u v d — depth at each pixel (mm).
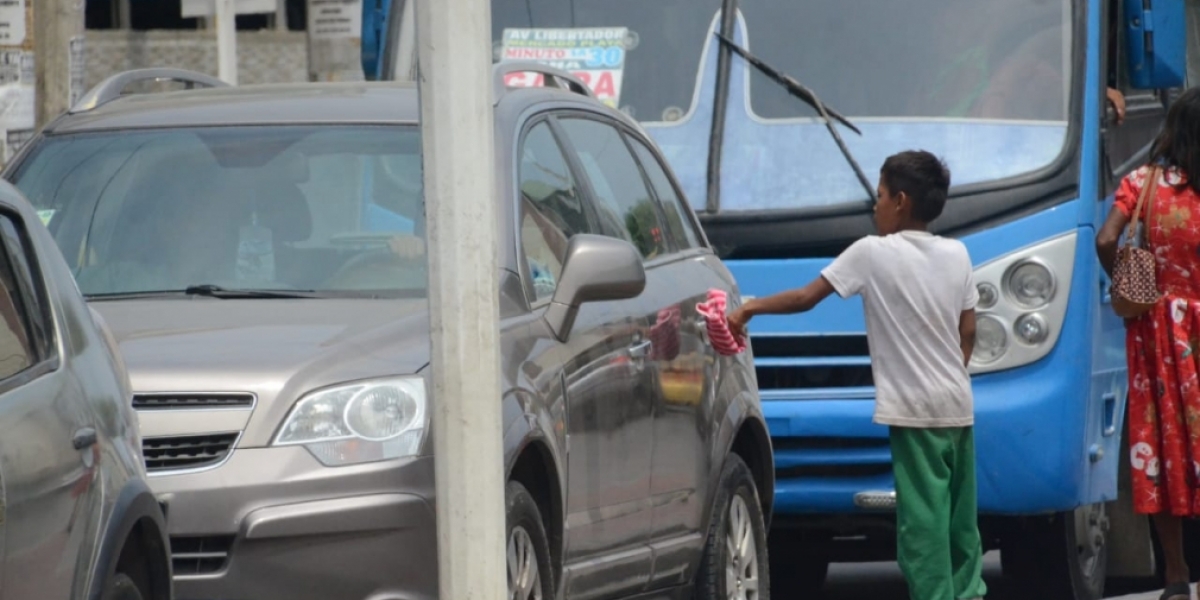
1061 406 26547
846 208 27531
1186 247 23391
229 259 19641
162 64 62156
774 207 27750
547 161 20391
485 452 15359
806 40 28672
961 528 23156
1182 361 23422
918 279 22391
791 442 27094
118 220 20188
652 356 20672
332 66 48156
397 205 19812
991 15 28281
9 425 13070
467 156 15281
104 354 15453
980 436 26484
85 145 21219
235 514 16094
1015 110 27750
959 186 27109
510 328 17938
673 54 29156
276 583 16094
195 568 16188
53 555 13289
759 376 27188
